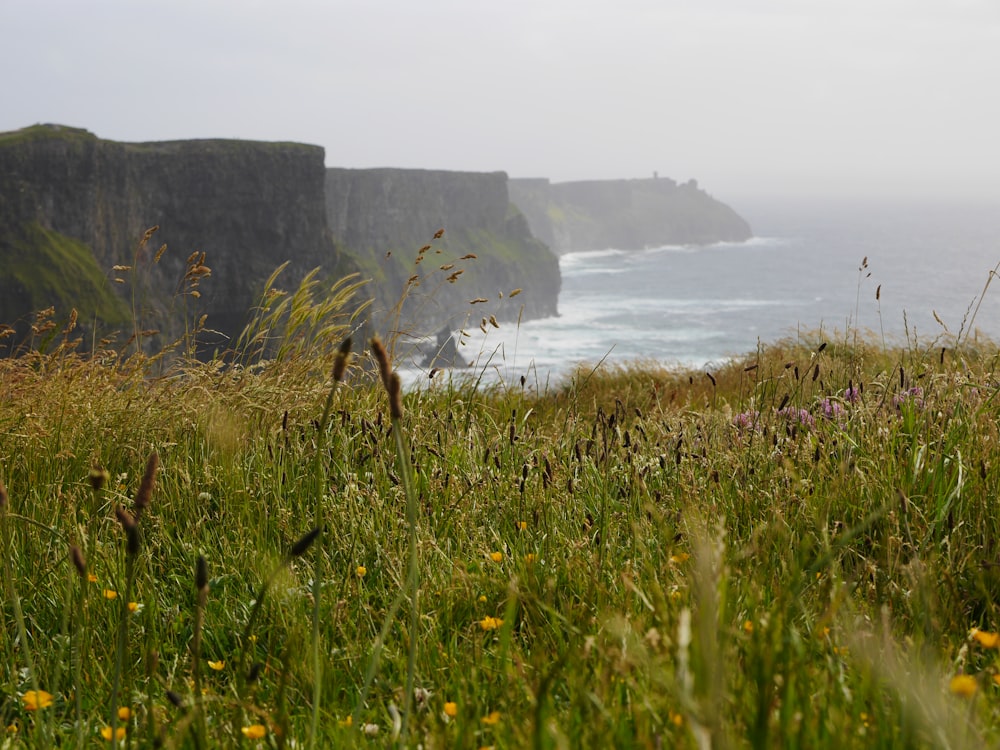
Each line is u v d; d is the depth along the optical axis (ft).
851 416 17.08
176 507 15.75
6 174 358.02
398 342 21.91
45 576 12.93
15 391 19.56
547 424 22.48
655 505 14.16
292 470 16.69
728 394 29.86
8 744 8.87
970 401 16.39
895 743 6.79
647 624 9.72
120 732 8.57
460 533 14.05
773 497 13.74
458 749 7.43
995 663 8.74
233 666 10.98
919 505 13.08
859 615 9.87
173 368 20.26
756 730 5.95
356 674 10.45
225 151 412.16
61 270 364.79
